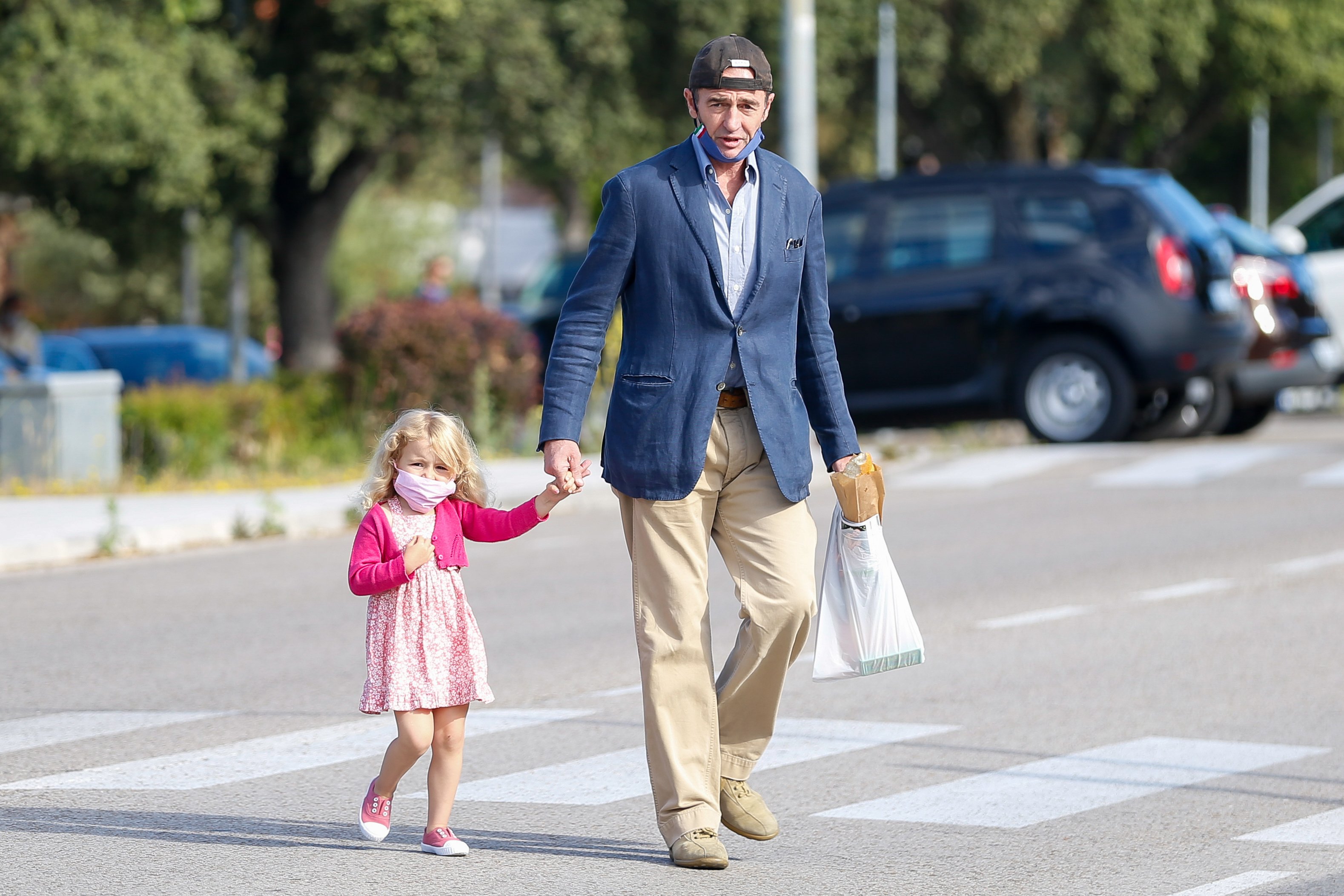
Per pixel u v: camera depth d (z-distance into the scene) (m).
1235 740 21.72
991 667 26.05
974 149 118.12
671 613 16.42
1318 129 153.62
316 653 27.44
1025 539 37.78
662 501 16.36
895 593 16.91
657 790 16.55
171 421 55.78
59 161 67.88
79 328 124.44
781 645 16.48
